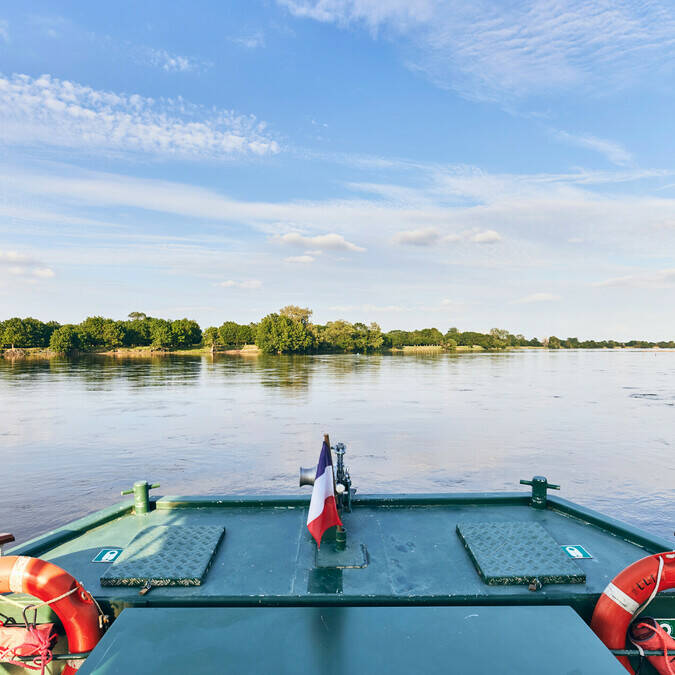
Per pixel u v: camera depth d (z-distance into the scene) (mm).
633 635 3738
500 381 59688
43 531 13305
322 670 2781
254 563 4480
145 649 2982
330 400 39594
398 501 5859
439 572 4297
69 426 28016
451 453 22000
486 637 3107
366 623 3248
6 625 3869
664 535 13469
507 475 18688
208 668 2805
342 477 5648
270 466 19734
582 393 46750
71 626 3635
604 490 17188
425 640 3070
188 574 4066
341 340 159125
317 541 4434
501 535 4773
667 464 20359
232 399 40125
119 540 5043
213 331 166625
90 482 17578
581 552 4695
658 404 38719
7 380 58125
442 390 48031
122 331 160625
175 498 5906
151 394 43688
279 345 144125
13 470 19141
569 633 3158
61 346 140000
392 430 27047
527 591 3984
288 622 3266
